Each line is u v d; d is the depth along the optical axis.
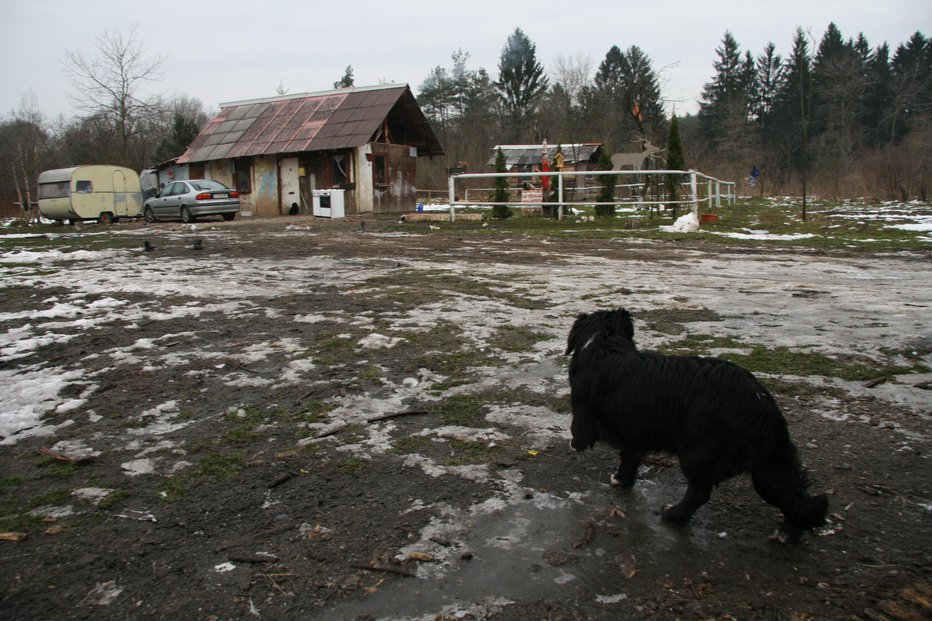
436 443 4.07
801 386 4.88
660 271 10.69
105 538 3.07
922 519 3.13
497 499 3.39
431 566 2.82
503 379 5.21
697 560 2.85
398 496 3.43
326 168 28.27
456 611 2.53
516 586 2.69
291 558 2.90
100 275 10.98
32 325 7.31
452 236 16.94
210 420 4.49
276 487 3.54
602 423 3.27
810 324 6.75
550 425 4.31
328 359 5.79
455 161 54.53
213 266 11.80
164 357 5.94
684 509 3.06
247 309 7.91
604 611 2.53
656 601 2.58
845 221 19.80
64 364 5.83
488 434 4.18
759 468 2.74
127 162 42.41
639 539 3.02
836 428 4.16
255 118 31.44
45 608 2.58
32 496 3.48
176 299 8.59
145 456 3.95
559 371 5.38
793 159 63.25
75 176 26.97
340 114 28.97
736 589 2.64
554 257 12.63
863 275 10.10
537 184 29.22
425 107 71.94
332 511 3.29
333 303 8.20
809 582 2.68
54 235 19.70
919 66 75.19
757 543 2.97
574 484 3.55
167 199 24.66
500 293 8.71
